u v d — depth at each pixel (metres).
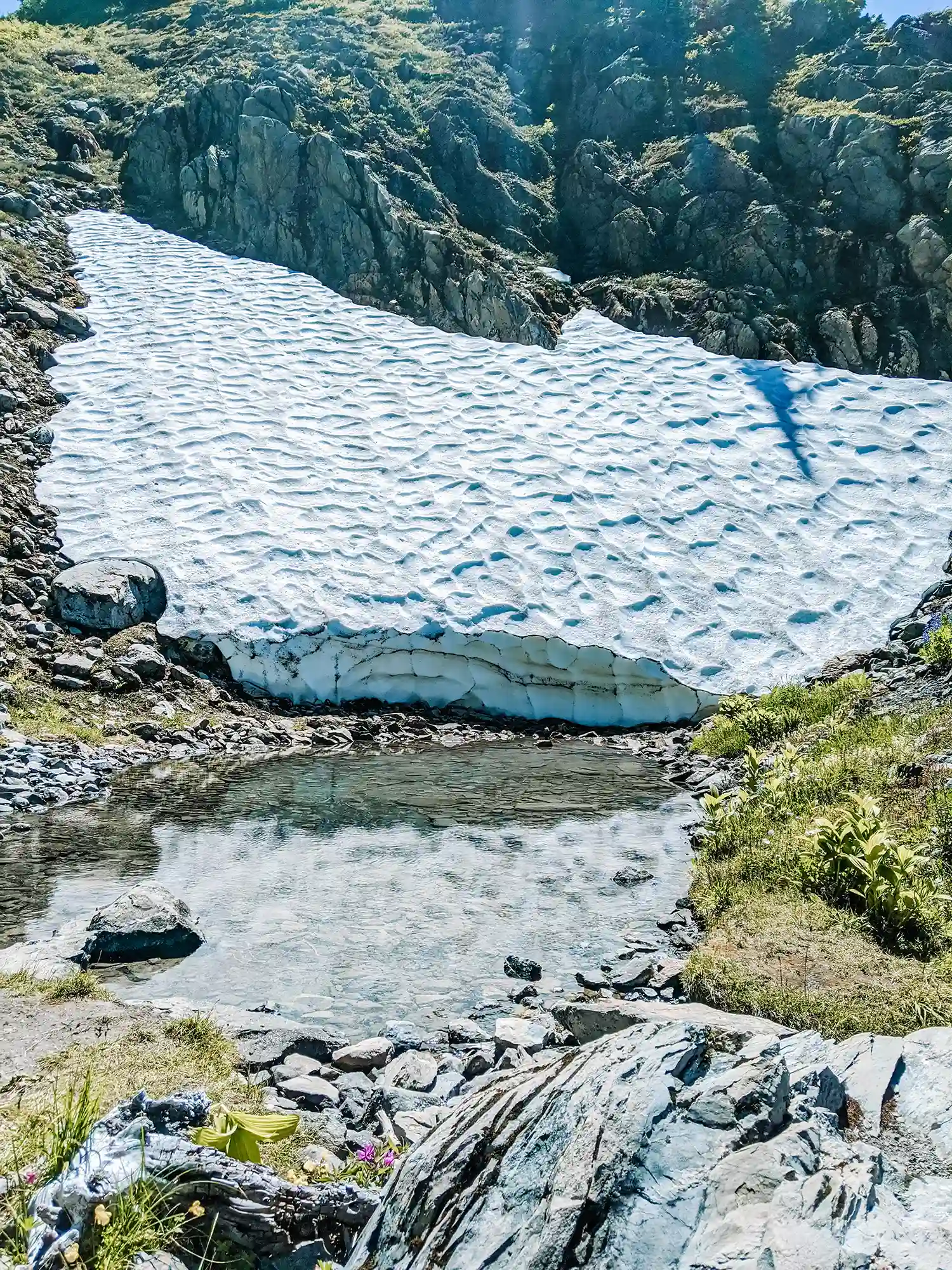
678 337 31.12
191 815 13.12
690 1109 3.50
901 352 30.12
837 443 25.53
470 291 31.11
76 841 11.98
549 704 19.55
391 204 32.88
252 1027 6.93
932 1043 4.36
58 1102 5.32
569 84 42.69
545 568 21.03
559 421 25.75
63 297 28.69
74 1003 7.02
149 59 43.91
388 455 24.08
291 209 33.28
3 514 20.16
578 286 34.09
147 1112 4.60
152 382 25.33
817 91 38.56
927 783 10.27
